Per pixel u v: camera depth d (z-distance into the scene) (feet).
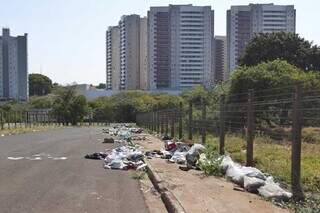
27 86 447.01
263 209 28.63
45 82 520.01
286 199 31.17
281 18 288.71
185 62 322.34
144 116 205.05
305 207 28.60
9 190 36.42
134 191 37.14
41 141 100.42
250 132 44.45
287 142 53.78
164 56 331.57
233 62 294.87
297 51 194.08
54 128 208.95
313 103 35.09
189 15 319.27
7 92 427.74
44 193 35.27
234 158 50.55
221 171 43.57
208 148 54.24
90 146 85.35
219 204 30.12
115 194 35.60
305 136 53.11
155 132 140.97
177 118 101.24
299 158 32.48
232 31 295.28
